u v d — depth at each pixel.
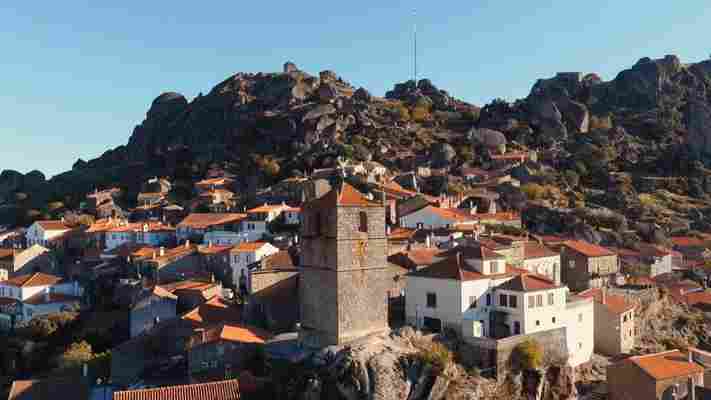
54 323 114.81
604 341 93.50
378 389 65.31
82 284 136.00
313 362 70.25
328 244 73.75
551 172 198.88
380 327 76.00
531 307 78.44
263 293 91.06
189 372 75.81
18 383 76.56
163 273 124.94
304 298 77.81
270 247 121.25
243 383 69.06
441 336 76.94
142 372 83.69
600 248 122.19
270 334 83.56
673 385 75.06
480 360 73.88
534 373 74.06
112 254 146.38
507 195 167.00
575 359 85.50
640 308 105.06
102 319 115.31
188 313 94.56
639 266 134.75
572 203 173.25
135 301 107.12
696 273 143.00
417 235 122.75
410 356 69.31
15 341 110.50
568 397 77.69
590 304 89.75
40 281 130.88
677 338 104.25
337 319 72.25
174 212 184.12
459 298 77.56
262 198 172.00
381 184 165.62
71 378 78.88
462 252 86.56
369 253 75.25
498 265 84.12
